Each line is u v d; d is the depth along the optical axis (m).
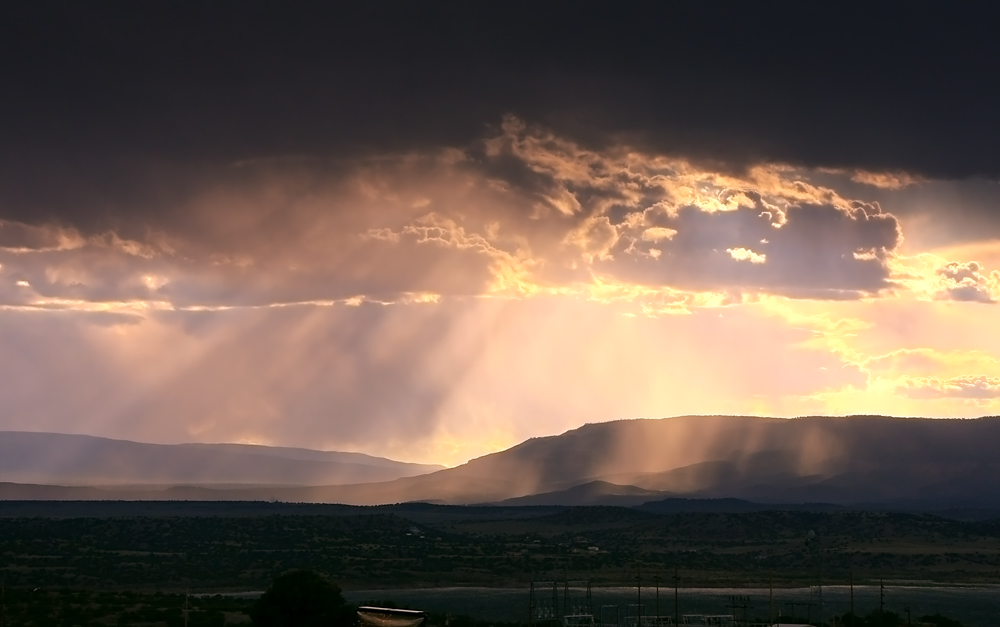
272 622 157.25
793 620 188.25
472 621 180.75
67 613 183.25
